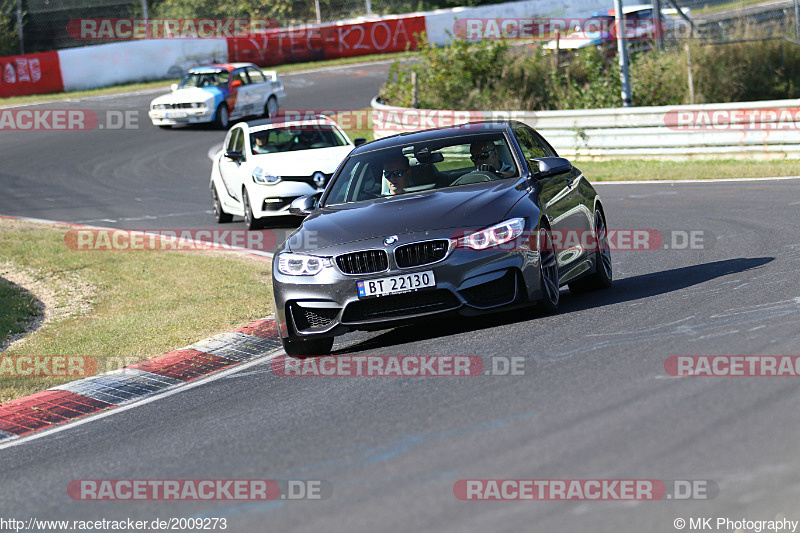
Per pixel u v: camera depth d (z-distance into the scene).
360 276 25.03
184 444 19.80
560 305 29.06
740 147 66.25
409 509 13.89
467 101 89.31
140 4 136.38
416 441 17.00
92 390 26.67
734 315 23.56
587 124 72.25
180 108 101.31
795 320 22.11
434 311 24.89
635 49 88.88
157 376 27.50
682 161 68.44
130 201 69.75
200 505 15.63
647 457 14.67
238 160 56.38
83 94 122.75
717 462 14.14
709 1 93.62
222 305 35.62
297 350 26.95
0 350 32.62
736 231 40.19
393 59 137.50
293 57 138.88
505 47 90.94
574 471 14.52
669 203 51.47
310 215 28.88
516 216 25.58
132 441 20.94
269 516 14.55
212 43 134.00
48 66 124.19
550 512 13.20
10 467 20.41
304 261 25.78
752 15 88.75
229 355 28.91
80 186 77.31
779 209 44.59
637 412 16.80
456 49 91.44
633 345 21.67
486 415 17.89
